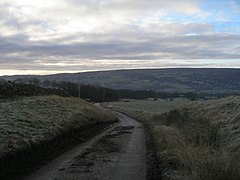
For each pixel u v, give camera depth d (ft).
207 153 44.34
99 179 40.65
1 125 59.72
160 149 62.44
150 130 117.08
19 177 41.27
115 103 474.49
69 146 71.82
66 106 120.26
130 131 121.80
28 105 95.09
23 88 121.60
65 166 49.19
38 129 64.85
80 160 54.75
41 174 43.27
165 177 39.17
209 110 109.81
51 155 58.54
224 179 30.71
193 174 33.81
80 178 41.11
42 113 87.45
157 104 435.12
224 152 44.86
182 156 45.09
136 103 472.85
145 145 76.89
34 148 52.80
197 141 57.06
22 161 46.44
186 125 93.50
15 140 50.52
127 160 55.11
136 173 44.27
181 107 164.45
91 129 108.58
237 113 82.69
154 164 50.52
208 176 31.48
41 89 141.79
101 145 76.07
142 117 220.02
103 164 51.13
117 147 72.84
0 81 108.17
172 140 68.23
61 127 75.56
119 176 42.45
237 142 54.44
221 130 65.00
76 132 86.53
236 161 34.81
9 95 107.24
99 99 487.20
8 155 43.29
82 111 124.67
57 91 165.68
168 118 151.33
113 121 183.83
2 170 40.09
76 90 352.49
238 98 114.83
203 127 65.41
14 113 75.05
